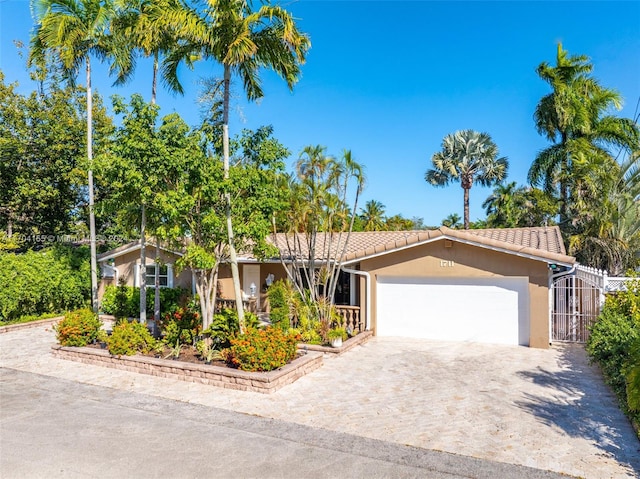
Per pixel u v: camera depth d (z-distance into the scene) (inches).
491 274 559.8
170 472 231.9
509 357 491.2
